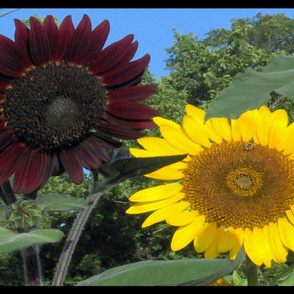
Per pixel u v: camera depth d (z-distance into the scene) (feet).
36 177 2.32
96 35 2.38
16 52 2.32
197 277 2.08
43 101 2.31
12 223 2.30
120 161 2.28
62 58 2.37
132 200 3.29
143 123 2.36
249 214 3.32
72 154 2.34
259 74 1.82
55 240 2.13
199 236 3.24
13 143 2.33
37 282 2.46
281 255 3.17
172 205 3.31
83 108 2.33
